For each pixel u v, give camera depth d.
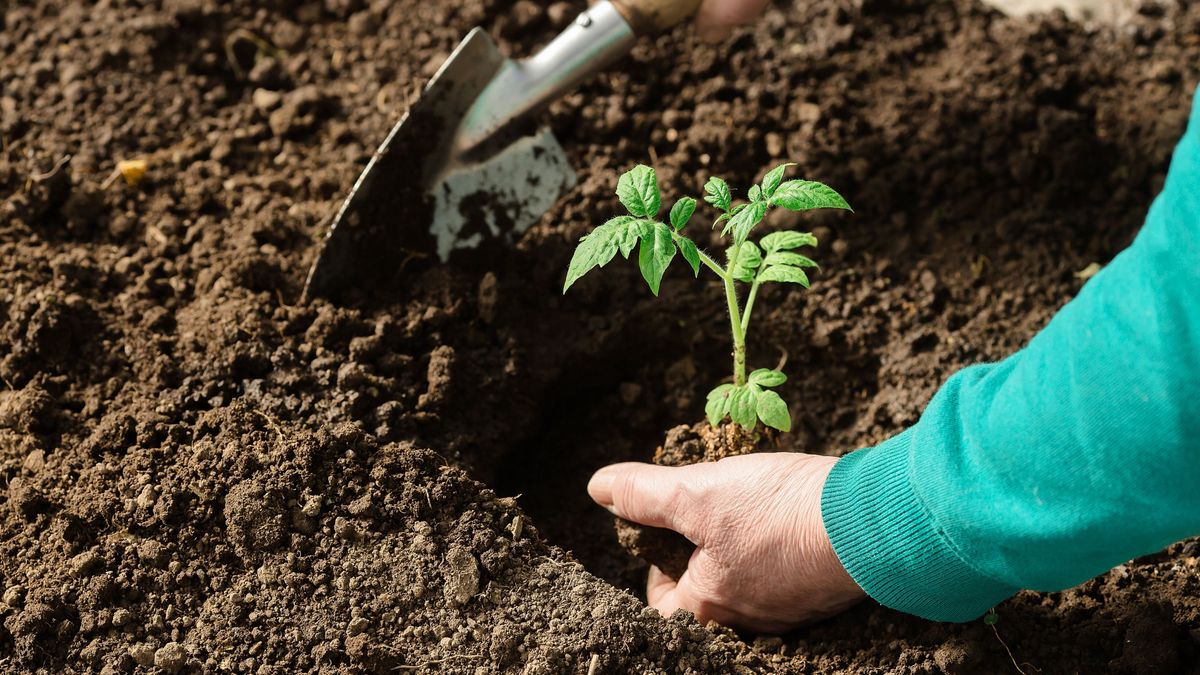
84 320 1.31
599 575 1.30
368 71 1.47
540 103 1.31
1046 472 1.07
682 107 1.44
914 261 1.38
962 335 1.35
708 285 1.37
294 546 1.22
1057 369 1.06
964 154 1.41
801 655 1.23
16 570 1.21
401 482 1.24
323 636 1.19
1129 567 1.24
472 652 1.19
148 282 1.33
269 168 1.42
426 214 1.33
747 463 1.21
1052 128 1.41
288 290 1.33
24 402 1.26
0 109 1.43
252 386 1.28
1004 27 1.49
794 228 1.39
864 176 1.41
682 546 1.25
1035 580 1.11
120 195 1.38
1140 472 1.05
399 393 1.30
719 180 1.21
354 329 1.31
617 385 1.37
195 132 1.43
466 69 1.29
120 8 1.49
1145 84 1.46
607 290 1.36
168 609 1.20
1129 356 1.03
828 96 1.44
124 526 1.22
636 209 1.18
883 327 1.36
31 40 1.46
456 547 1.22
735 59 1.46
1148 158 1.42
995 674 1.20
